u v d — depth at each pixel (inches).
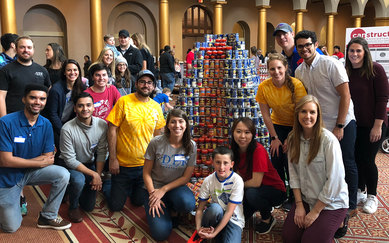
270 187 130.0
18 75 152.0
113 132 146.5
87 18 554.9
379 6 848.3
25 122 126.6
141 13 606.2
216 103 172.1
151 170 136.3
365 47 138.4
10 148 124.4
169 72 411.8
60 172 133.0
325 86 130.7
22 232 132.5
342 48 945.5
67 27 537.6
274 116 151.8
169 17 636.7
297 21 714.2
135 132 146.6
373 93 142.7
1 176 126.0
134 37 295.3
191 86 173.8
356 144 153.6
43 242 125.5
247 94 165.8
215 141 168.6
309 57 131.7
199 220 119.1
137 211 154.3
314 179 114.5
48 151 133.4
